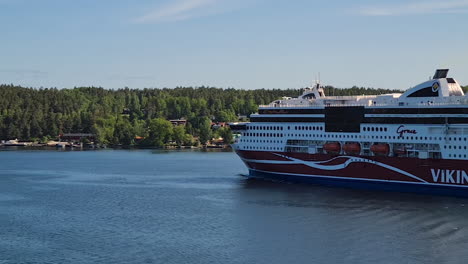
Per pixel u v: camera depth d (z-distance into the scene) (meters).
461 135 103.81
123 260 73.81
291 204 102.81
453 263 71.06
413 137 108.50
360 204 101.31
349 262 71.81
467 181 103.56
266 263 71.81
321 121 118.31
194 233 85.56
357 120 114.19
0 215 99.69
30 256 75.94
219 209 101.25
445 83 108.81
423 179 107.88
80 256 75.69
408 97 111.19
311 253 75.19
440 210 95.75
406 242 79.00
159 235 84.88
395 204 100.75
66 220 95.44
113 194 120.31
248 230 86.31
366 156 113.06
